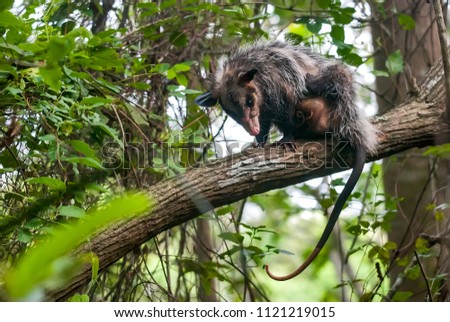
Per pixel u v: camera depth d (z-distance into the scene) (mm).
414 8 5176
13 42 2982
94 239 3160
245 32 4742
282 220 7348
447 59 3514
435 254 4488
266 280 8531
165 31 4379
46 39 3283
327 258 7492
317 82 4051
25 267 795
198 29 4773
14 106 3576
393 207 4680
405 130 3738
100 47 3373
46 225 3049
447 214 5102
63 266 943
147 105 4434
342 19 4379
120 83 4062
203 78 4867
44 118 3250
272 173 3475
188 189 3342
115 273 4797
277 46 4457
